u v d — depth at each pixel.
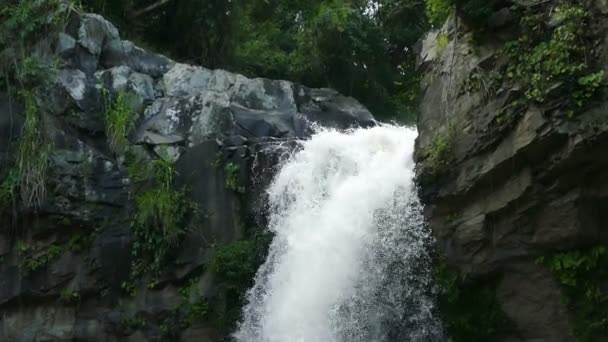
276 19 24.58
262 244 13.23
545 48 9.04
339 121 16.83
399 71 21.94
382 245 11.68
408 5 20.08
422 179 11.15
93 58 15.91
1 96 14.75
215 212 13.95
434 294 10.95
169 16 20.59
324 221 12.67
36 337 13.91
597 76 8.52
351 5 21.19
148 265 14.02
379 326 11.41
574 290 9.29
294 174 13.84
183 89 16.31
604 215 9.07
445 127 10.80
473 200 10.33
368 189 12.23
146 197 14.13
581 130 8.53
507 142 9.51
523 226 9.61
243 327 12.85
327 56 20.89
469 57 10.37
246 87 16.44
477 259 10.35
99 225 14.35
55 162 14.28
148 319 13.73
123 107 15.28
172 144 15.11
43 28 15.49
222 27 20.44
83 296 14.06
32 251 14.16
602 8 8.74
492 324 10.26
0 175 14.28
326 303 11.97
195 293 13.45
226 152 14.23
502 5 9.83
